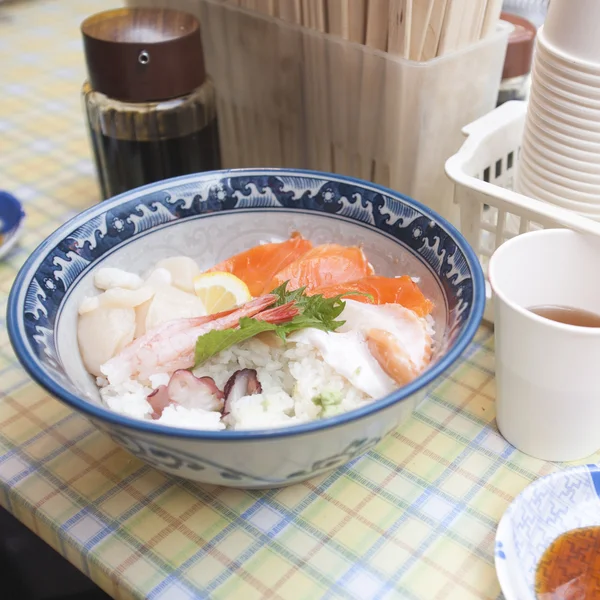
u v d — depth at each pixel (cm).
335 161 51
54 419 40
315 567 34
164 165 49
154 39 46
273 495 36
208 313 42
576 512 34
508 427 38
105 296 40
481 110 48
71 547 35
